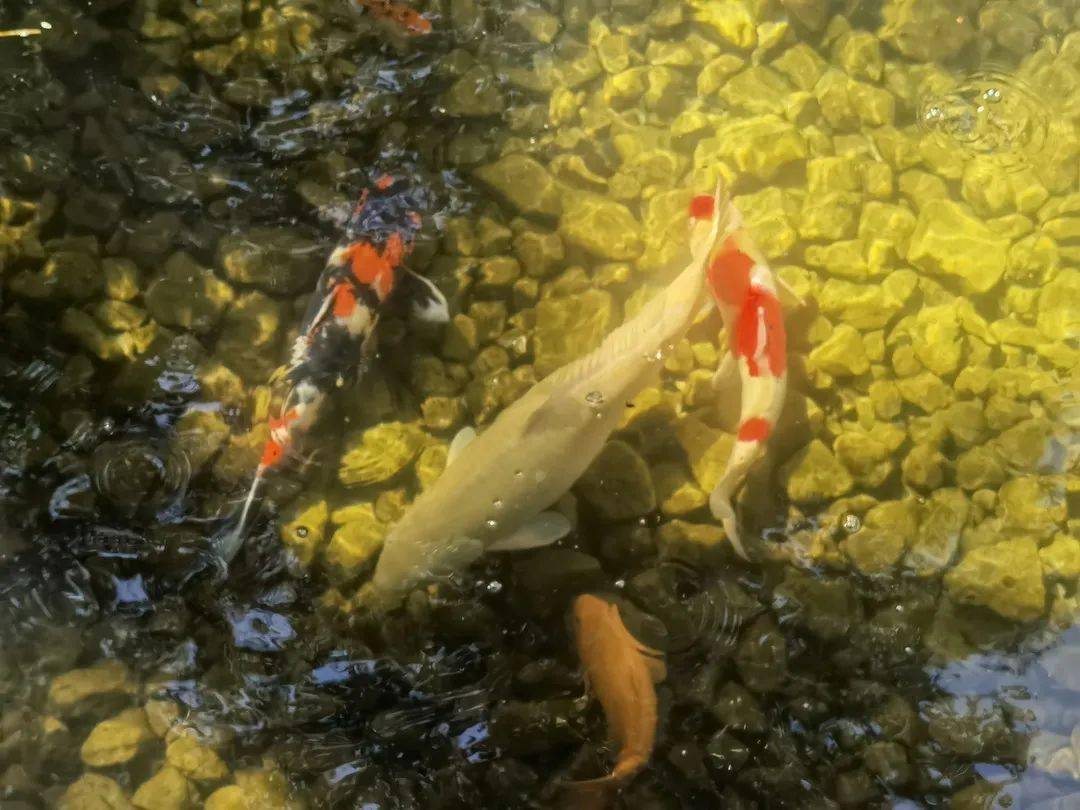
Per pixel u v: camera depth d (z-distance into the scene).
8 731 2.70
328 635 2.84
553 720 2.72
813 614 2.95
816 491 3.14
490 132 3.67
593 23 3.91
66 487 2.99
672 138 3.72
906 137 3.75
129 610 2.87
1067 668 2.90
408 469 3.13
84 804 2.63
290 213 3.43
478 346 3.32
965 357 3.41
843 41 3.90
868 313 3.41
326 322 3.09
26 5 3.67
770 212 3.54
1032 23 3.96
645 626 2.88
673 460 3.14
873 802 2.71
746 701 2.81
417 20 3.80
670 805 2.66
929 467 3.20
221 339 3.23
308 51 3.72
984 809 2.71
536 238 3.45
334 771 2.68
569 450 2.85
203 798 2.67
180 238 3.37
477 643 2.84
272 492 3.03
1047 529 3.12
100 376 3.16
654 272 3.46
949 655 2.92
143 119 3.55
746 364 3.02
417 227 3.42
